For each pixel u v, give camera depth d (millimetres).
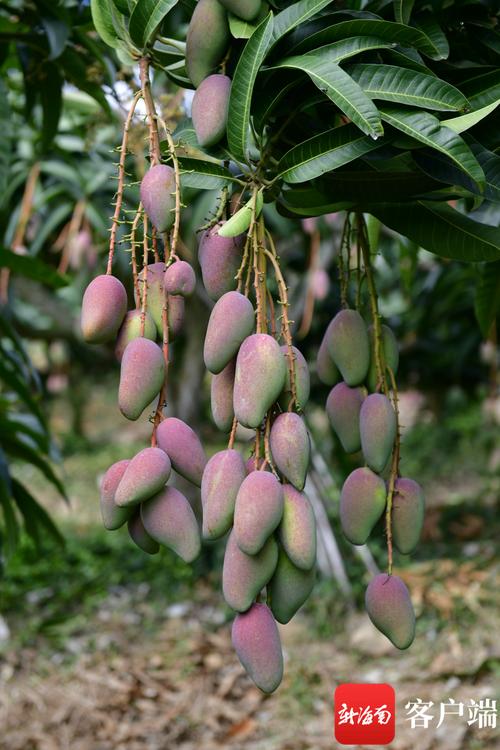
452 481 4777
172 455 631
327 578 3031
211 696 2500
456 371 3398
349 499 721
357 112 606
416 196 730
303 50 669
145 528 627
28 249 2467
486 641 2623
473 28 759
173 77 717
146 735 2311
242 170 671
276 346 618
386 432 715
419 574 3059
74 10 1162
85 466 5566
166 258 653
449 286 2740
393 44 647
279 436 620
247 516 587
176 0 654
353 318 753
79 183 2186
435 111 665
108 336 642
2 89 1223
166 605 3176
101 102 1276
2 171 1209
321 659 2664
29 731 2320
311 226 2324
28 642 2854
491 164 671
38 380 1538
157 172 640
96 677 2611
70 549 3678
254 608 616
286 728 2299
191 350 3309
